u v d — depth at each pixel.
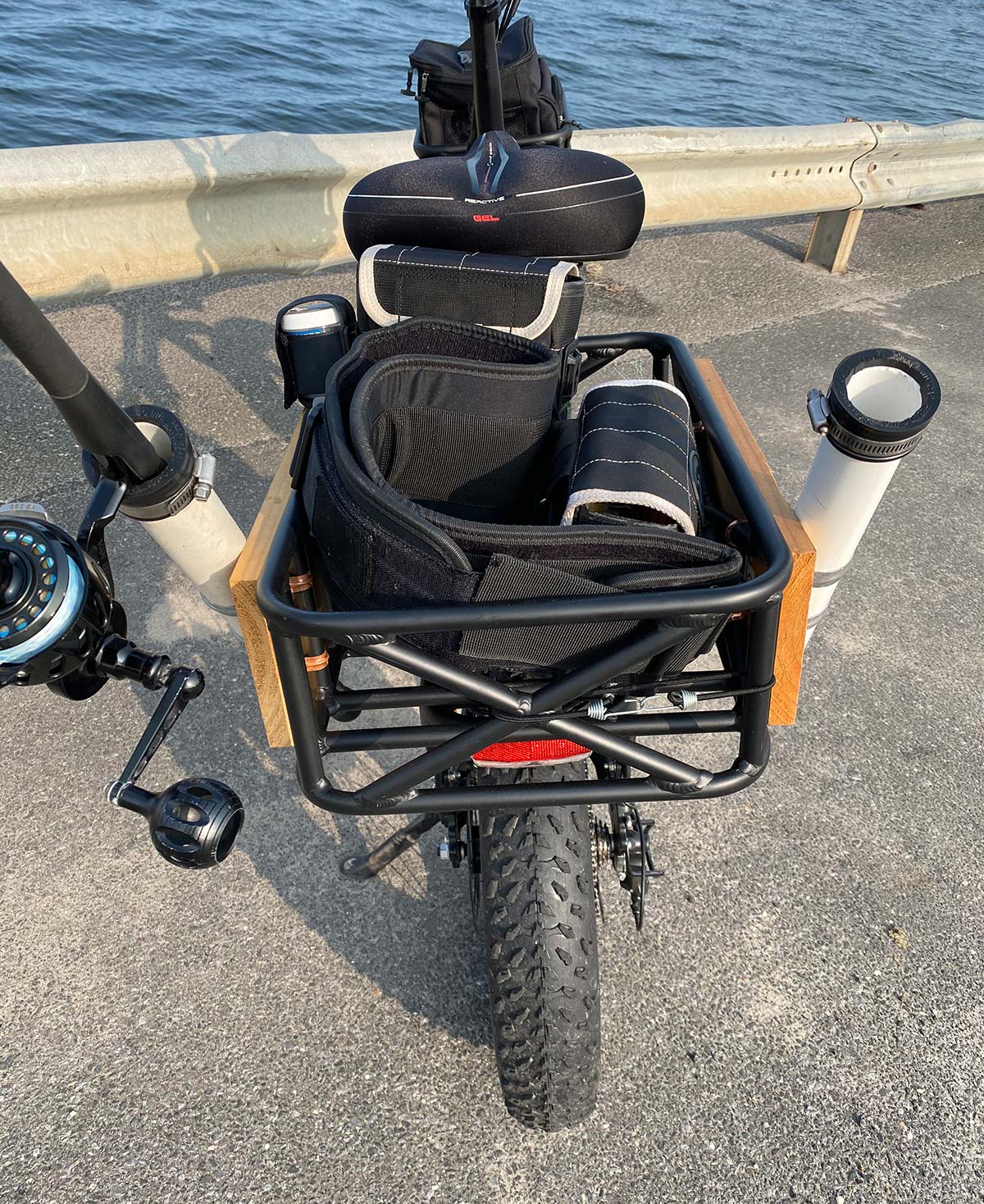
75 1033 2.18
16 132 9.80
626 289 6.11
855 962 2.34
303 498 1.73
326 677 1.67
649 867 1.95
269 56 13.86
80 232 3.89
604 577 1.34
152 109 10.99
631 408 1.66
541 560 1.30
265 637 1.83
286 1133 1.99
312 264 4.68
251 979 2.29
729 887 2.52
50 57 12.45
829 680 3.22
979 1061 2.13
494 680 1.51
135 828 2.67
